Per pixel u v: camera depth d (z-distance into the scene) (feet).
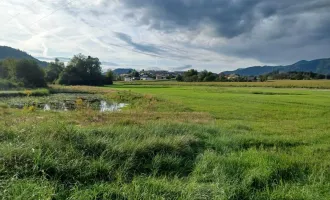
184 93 153.07
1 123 26.35
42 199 11.76
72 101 104.73
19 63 180.04
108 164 16.49
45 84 195.62
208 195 13.70
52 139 18.76
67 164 15.55
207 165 18.56
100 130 24.70
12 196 11.70
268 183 16.49
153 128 28.91
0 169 13.83
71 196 12.64
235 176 16.92
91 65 310.45
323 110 70.85
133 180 15.02
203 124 40.57
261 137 29.55
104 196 12.96
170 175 17.21
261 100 104.12
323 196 14.98
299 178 17.53
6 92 116.78
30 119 34.24
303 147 27.07
